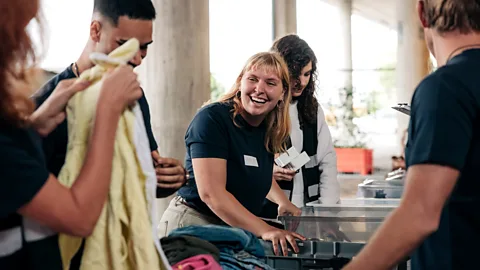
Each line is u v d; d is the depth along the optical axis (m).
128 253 1.63
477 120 1.48
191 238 1.96
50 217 1.39
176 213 2.83
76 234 1.43
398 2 14.84
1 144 1.35
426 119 1.48
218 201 2.61
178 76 5.97
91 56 1.63
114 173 1.61
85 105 1.59
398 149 14.87
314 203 3.42
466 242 1.52
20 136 1.41
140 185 1.64
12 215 1.46
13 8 1.36
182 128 5.98
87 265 1.61
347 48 20.59
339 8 20.66
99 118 1.53
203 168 2.65
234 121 2.72
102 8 1.98
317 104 3.59
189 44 5.98
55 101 1.62
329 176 3.60
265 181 2.81
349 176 15.77
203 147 2.66
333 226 2.57
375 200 3.41
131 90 1.60
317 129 3.56
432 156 1.45
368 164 16.38
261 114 2.72
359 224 2.55
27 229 1.49
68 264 1.64
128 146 1.62
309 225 2.61
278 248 2.52
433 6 1.59
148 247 1.61
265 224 2.60
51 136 1.84
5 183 1.33
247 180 2.73
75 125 1.60
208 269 1.79
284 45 3.44
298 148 3.51
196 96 6.02
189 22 5.97
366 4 21.98
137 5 1.98
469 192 1.51
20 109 1.40
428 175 1.46
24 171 1.36
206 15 6.12
